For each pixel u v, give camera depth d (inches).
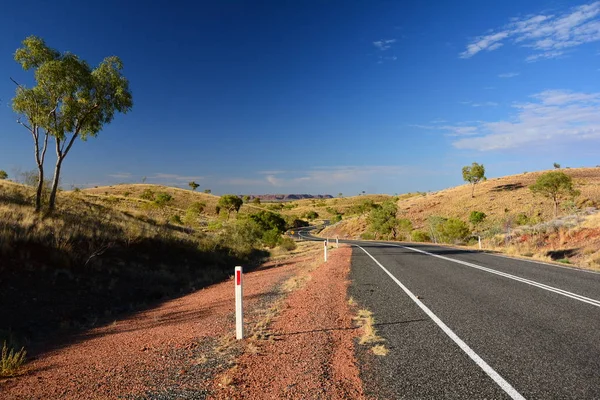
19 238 442.9
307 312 279.1
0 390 177.3
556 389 141.6
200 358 194.7
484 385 145.9
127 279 516.1
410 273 468.1
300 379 157.9
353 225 2982.3
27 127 673.6
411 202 3540.8
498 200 2751.0
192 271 682.2
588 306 274.5
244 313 306.5
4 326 308.5
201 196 4525.1
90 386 170.1
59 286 414.6
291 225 4239.7
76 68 675.4
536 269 492.7
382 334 216.2
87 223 656.4
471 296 316.8
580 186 2689.5
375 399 138.3
